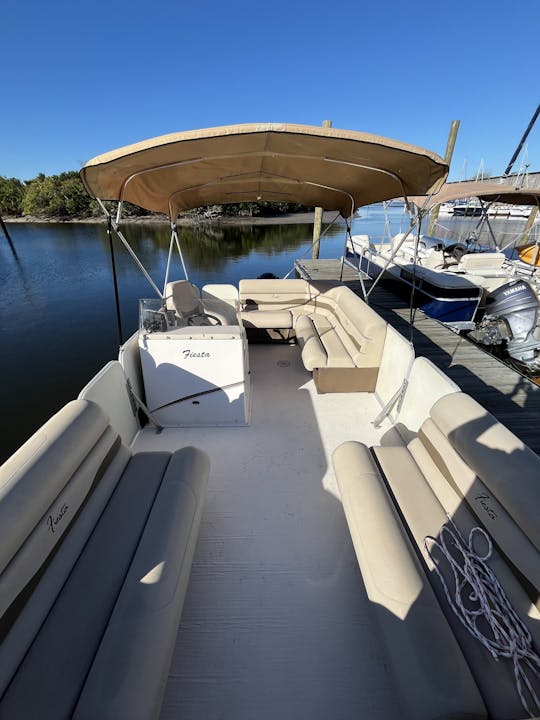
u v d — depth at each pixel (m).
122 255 16.61
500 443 1.34
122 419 2.27
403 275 6.09
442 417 1.65
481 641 1.05
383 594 1.14
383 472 1.69
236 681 1.24
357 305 3.21
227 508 1.94
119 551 1.30
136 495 1.53
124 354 2.30
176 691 1.21
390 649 1.06
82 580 1.20
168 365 2.41
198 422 2.60
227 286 4.39
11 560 1.03
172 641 1.08
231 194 3.79
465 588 1.20
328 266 8.45
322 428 2.62
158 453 1.78
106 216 2.18
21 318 8.58
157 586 1.13
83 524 1.35
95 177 1.95
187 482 1.54
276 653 1.32
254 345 4.16
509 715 0.92
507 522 1.23
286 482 2.12
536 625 1.04
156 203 3.08
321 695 1.21
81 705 0.88
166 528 1.32
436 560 1.29
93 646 1.02
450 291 5.09
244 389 2.50
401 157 1.98
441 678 0.93
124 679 0.91
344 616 1.44
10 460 1.18
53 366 6.29
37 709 0.89
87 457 1.47
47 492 1.17
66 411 1.48
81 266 14.30
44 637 1.04
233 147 1.97
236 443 2.46
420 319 5.12
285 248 18.00
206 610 1.45
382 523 1.33
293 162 2.50
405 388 2.38
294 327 3.95
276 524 1.84
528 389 3.19
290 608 1.46
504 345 4.82
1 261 15.38
